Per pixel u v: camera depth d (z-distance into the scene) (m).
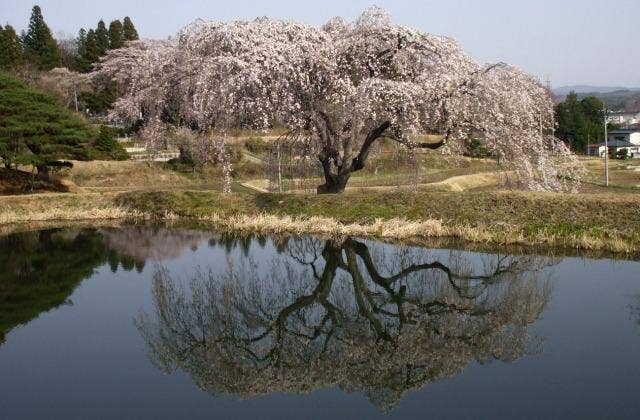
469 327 10.05
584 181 36.03
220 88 16.44
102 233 20.05
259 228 19.00
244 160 39.78
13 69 46.97
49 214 23.23
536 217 16.14
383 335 9.89
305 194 21.22
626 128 88.19
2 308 11.64
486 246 15.48
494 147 17.30
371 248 15.93
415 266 14.05
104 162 38.81
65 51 74.06
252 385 7.88
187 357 8.98
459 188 28.70
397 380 7.95
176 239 18.58
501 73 16.88
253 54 16.47
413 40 16.95
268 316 11.04
